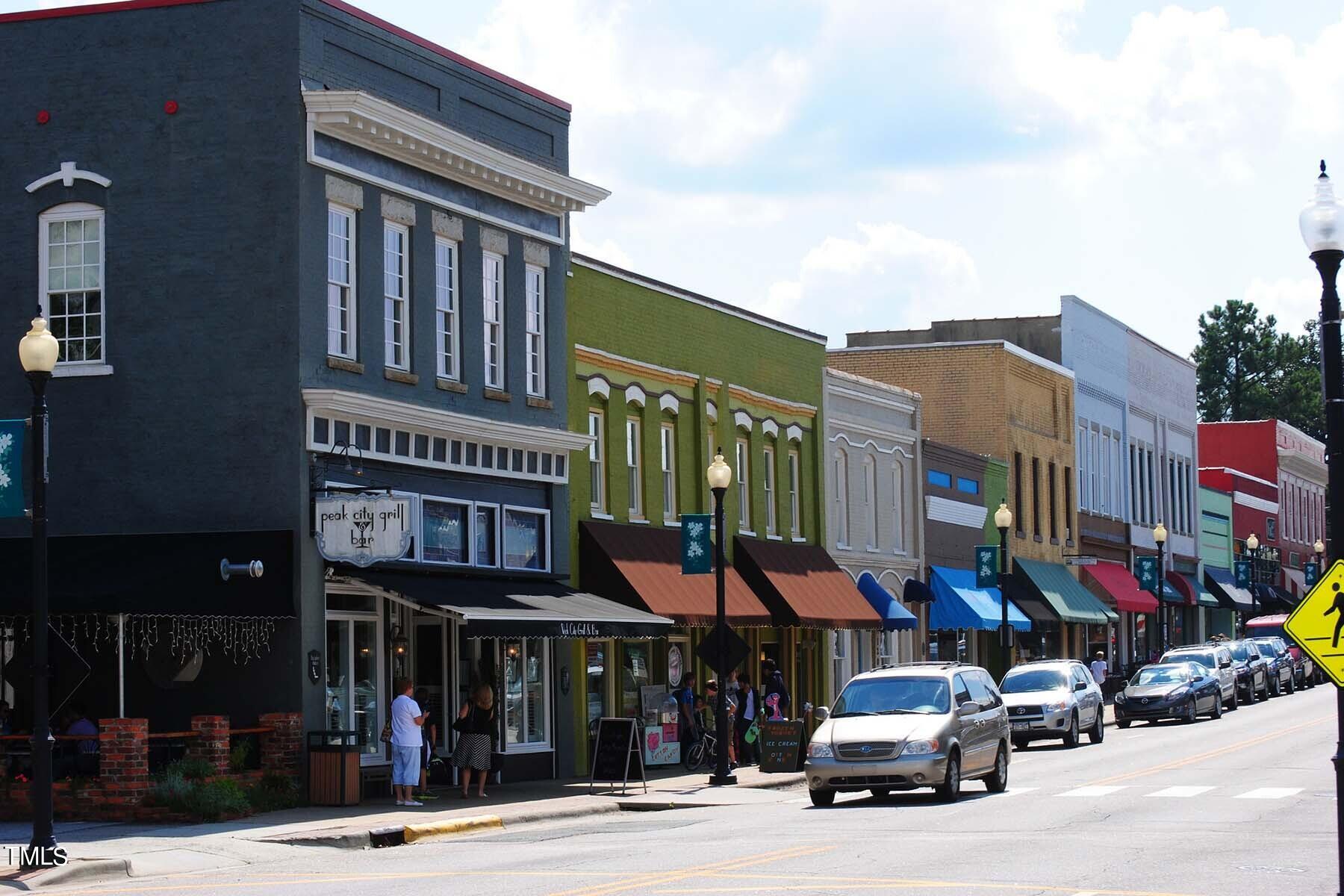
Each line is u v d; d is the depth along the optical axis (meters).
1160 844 24.22
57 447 33.31
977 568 60.75
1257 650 72.56
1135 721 62.53
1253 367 163.25
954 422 69.94
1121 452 88.25
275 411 32.25
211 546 32.00
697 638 45.88
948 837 25.53
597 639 41.06
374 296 34.44
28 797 29.06
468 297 37.53
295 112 32.62
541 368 40.19
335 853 25.31
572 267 41.62
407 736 31.64
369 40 34.84
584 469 41.44
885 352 71.19
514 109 39.66
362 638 34.09
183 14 33.25
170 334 32.91
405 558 34.50
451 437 36.22
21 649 32.06
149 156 33.25
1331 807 29.52
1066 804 30.95
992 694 35.28
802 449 52.72
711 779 37.50
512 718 38.25
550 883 20.52
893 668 34.28
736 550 47.72
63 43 33.75
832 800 32.44
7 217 33.81
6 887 21.16
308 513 32.09
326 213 33.22
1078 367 81.50
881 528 57.84
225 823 28.16
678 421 45.75
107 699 32.00
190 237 32.94
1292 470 124.56
